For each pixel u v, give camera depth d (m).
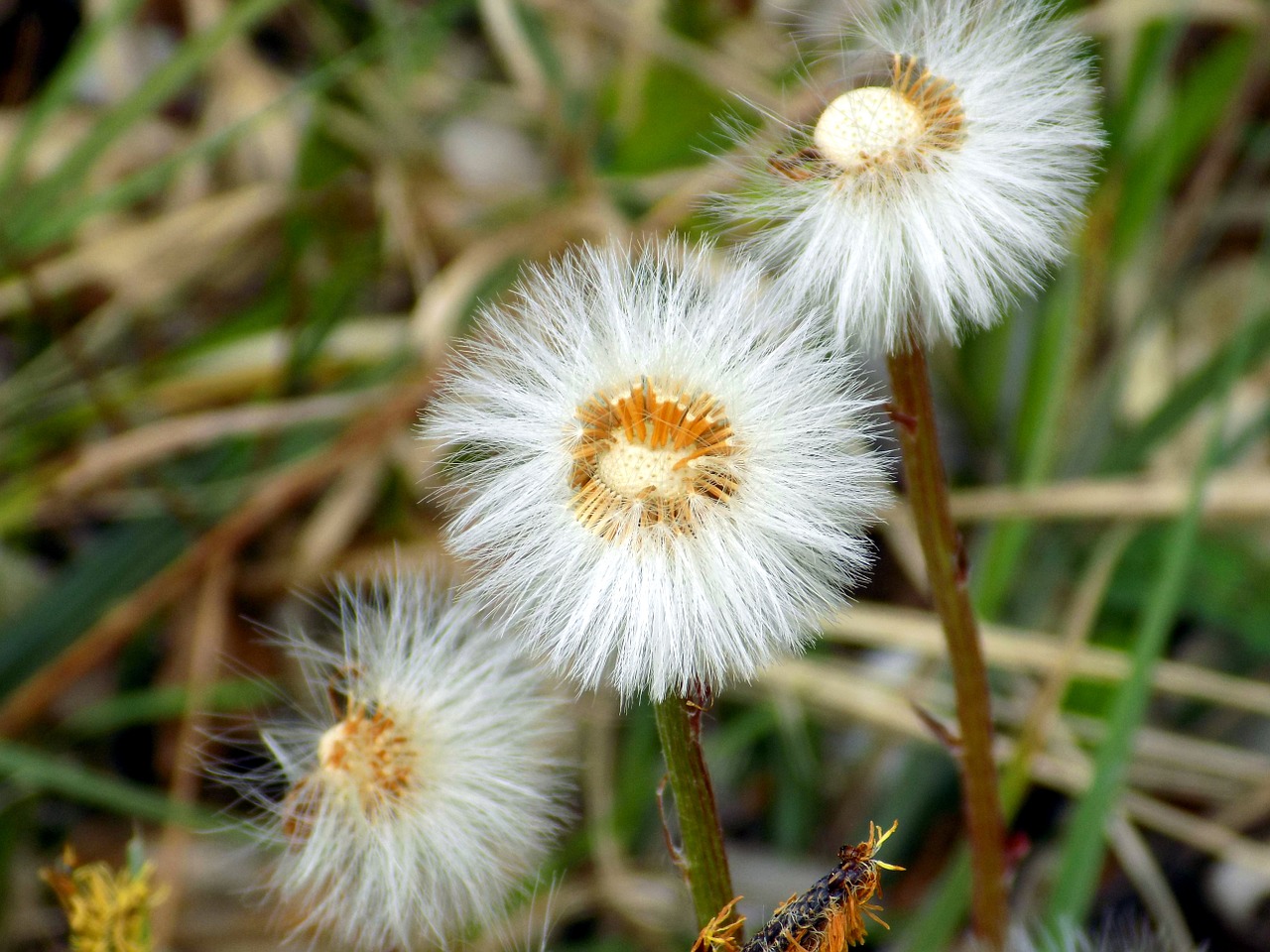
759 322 0.25
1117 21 0.39
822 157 0.26
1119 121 0.38
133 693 0.38
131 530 0.39
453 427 0.25
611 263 0.25
